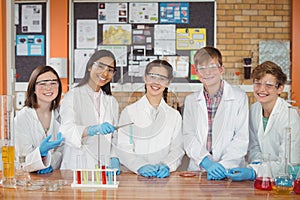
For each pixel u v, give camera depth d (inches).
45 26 225.6
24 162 93.3
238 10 227.6
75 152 105.3
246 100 108.0
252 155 113.7
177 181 94.1
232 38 228.4
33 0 225.0
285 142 90.1
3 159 90.1
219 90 105.7
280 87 108.4
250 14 228.2
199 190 86.4
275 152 111.5
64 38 224.1
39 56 226.4
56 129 114.1
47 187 87.1
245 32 228.5
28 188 87.8
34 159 99.7
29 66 226.8
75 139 97.6
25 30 226.5
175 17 224.1
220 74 104.8
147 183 92.2
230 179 96.1
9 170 90.0
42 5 225.3
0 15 131.3
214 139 105.1
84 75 98.6
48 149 100.3
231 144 105.8
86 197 81.2
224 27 227.9
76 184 89.4
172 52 100.7
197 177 98.0
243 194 83.4
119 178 96.7
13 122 92.0
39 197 81.4
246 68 225.0
